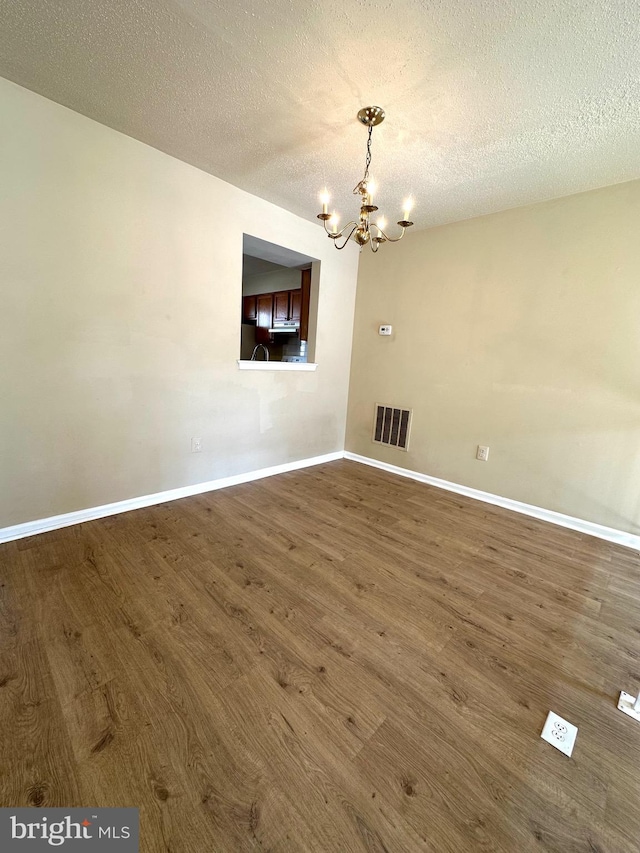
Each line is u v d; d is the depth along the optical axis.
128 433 2.47
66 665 1.31
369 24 1.32
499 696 1.29
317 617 1.63
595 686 1.36
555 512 2.79
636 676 1.41
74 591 1.71
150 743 1.07
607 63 1.40
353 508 2.86
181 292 2.55
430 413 3.46
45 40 1.47
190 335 2.66
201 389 2.81
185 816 0.91
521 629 1.63
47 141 1.88
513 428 2.95
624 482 2.48
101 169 2.08
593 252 2.46
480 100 1.65
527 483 2.91
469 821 0.93
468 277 3.07
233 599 1.71
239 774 1.00
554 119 1.75
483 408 3.10
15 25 1.40
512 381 2.92
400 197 2.65
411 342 3.53
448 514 2.85
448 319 3.23
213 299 2.73
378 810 0.94
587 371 2.56
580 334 2.57
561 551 2.36
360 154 2.16
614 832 0.92
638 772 1.07
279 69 1.56
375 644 1.50
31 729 1.09
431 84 1.58
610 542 2.51
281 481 3.38
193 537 2.26
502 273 2.88
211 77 1.63
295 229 3.18
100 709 1.16
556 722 1.20
